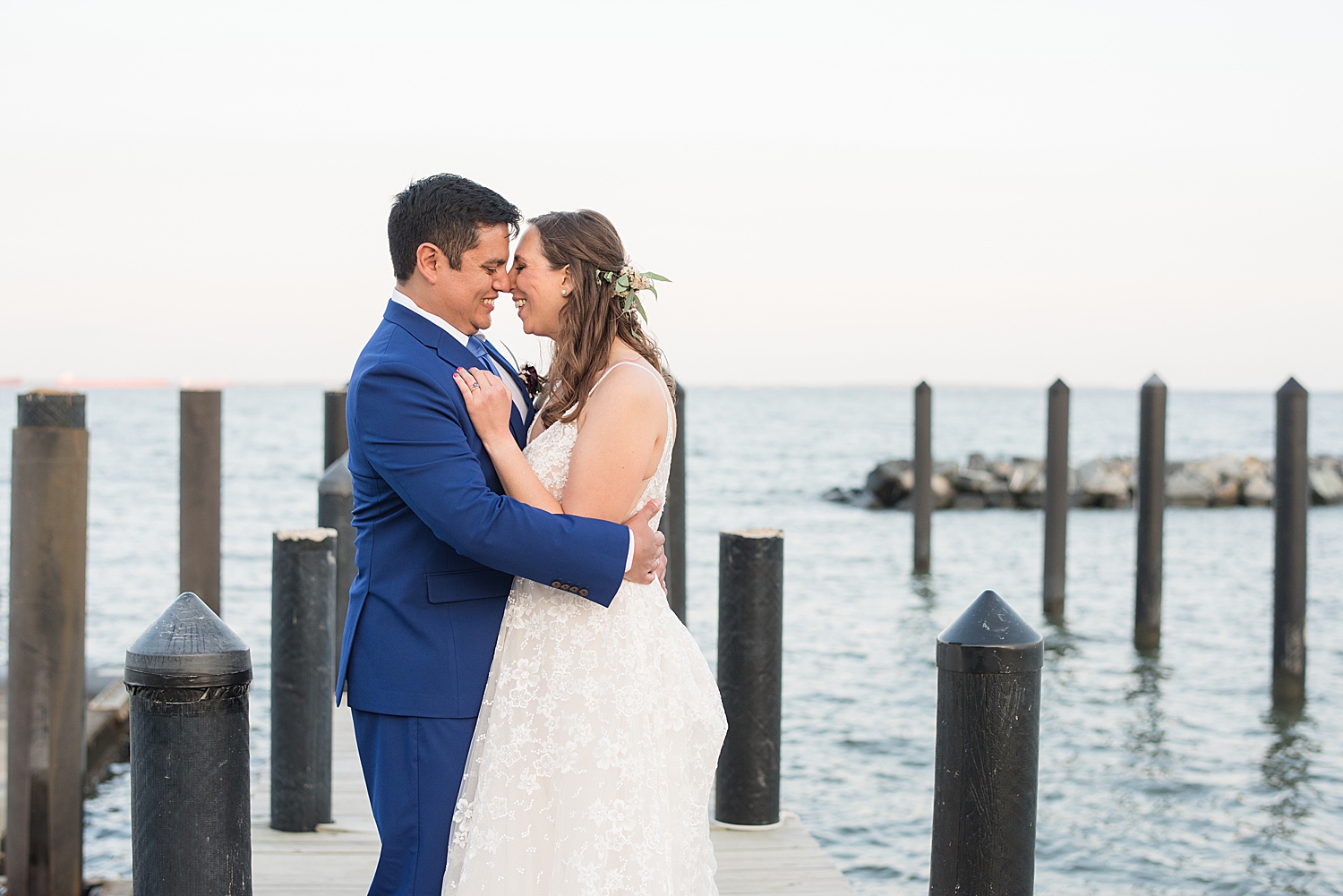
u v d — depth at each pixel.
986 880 2.39
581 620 2.22
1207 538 16.97
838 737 6.48
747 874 3.36
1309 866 4.66
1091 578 12.80
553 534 2.08
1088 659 8.62
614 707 2.19
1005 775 2.38
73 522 3.70
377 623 2.20
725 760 3.74
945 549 15.64
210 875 2.22
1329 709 7.12
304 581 3.75
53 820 3.71
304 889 3.29
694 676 2.40
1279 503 7.18
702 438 45.75
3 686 6.39
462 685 2.18
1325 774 5.83
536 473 2.25
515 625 2.23
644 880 2.15
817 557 14.61
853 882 4.50
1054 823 5.12
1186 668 8.30
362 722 2.24
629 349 2.33
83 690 3.78
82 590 3.75
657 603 2.34
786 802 5.43
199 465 6.84
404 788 2.17
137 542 15.36
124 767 6.14
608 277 2.25
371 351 2.19
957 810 2.41
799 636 9.32
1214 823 5.15
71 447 3.69
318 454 34.75
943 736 2.44
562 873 2.13
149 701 2.20
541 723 2.19
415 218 2.16
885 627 9.73
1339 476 24.09
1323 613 10.46
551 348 2.46
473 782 2.18
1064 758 6.08
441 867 2.17
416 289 2.20
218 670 2.21
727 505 22.77
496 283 2.22
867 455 38.06
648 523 2.27
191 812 2.21
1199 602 11.04
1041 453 41.66
